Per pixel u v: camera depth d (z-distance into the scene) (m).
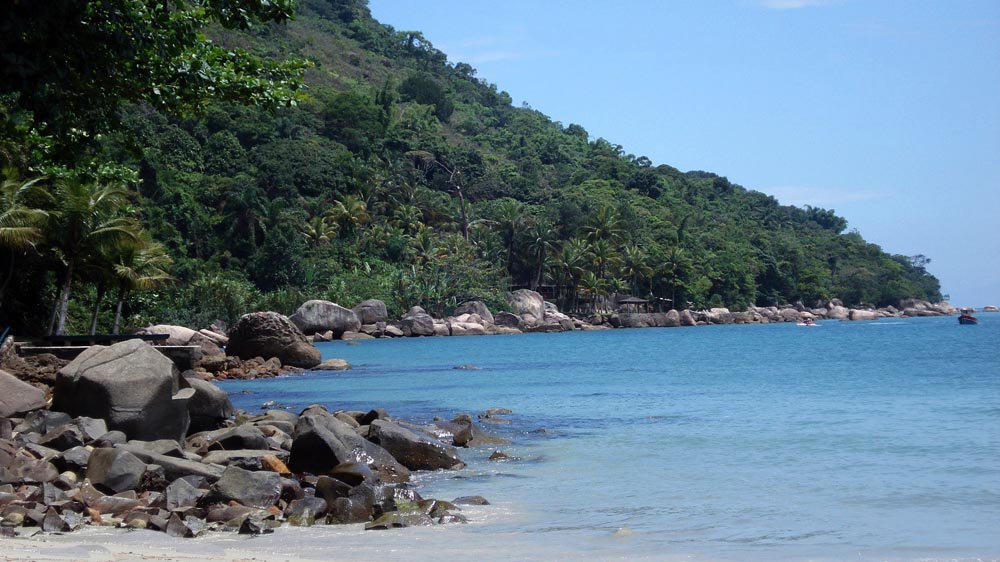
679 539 11.03
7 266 46.62
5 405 17.23
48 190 44.44
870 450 18.91
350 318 97.00
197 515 11.78
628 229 160.00
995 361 52.94
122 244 46.28
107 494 12.85
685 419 25.58
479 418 25.53
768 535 11.26
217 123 140.00
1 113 13.13
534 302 126.94
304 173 130.25
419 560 9.68
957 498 13.63
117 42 12.23
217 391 19.66
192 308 91.69
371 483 13.01
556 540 10.89
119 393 16.44
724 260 169.62
